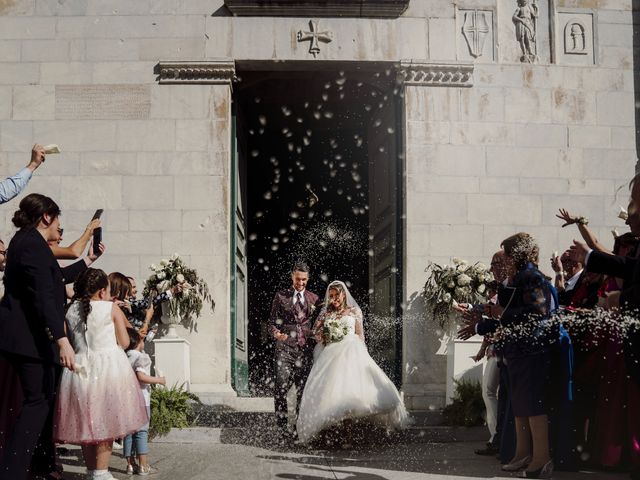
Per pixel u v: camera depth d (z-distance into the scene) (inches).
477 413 342.6
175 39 434.9
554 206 434.3
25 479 192.7
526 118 438.3
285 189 647.8
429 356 415.2
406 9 439.8
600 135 441.4
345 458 277.6
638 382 199.5
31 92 432.1
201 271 421.4
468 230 428.5
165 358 388.5
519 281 233.9
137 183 427.2
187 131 430.6
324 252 649.0
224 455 286.4
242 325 463.5
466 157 433.4
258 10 433.4
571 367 234.1
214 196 426.9
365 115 544.1
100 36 435.8
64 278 241.3
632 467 218.8
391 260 449.1
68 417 211.0
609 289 240.5
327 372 309.4
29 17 437.4
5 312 197.9
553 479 220.7
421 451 296.2
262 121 475.8
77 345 215.6
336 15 437.1
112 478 219.3
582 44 447.2
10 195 212.8
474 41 442.3
